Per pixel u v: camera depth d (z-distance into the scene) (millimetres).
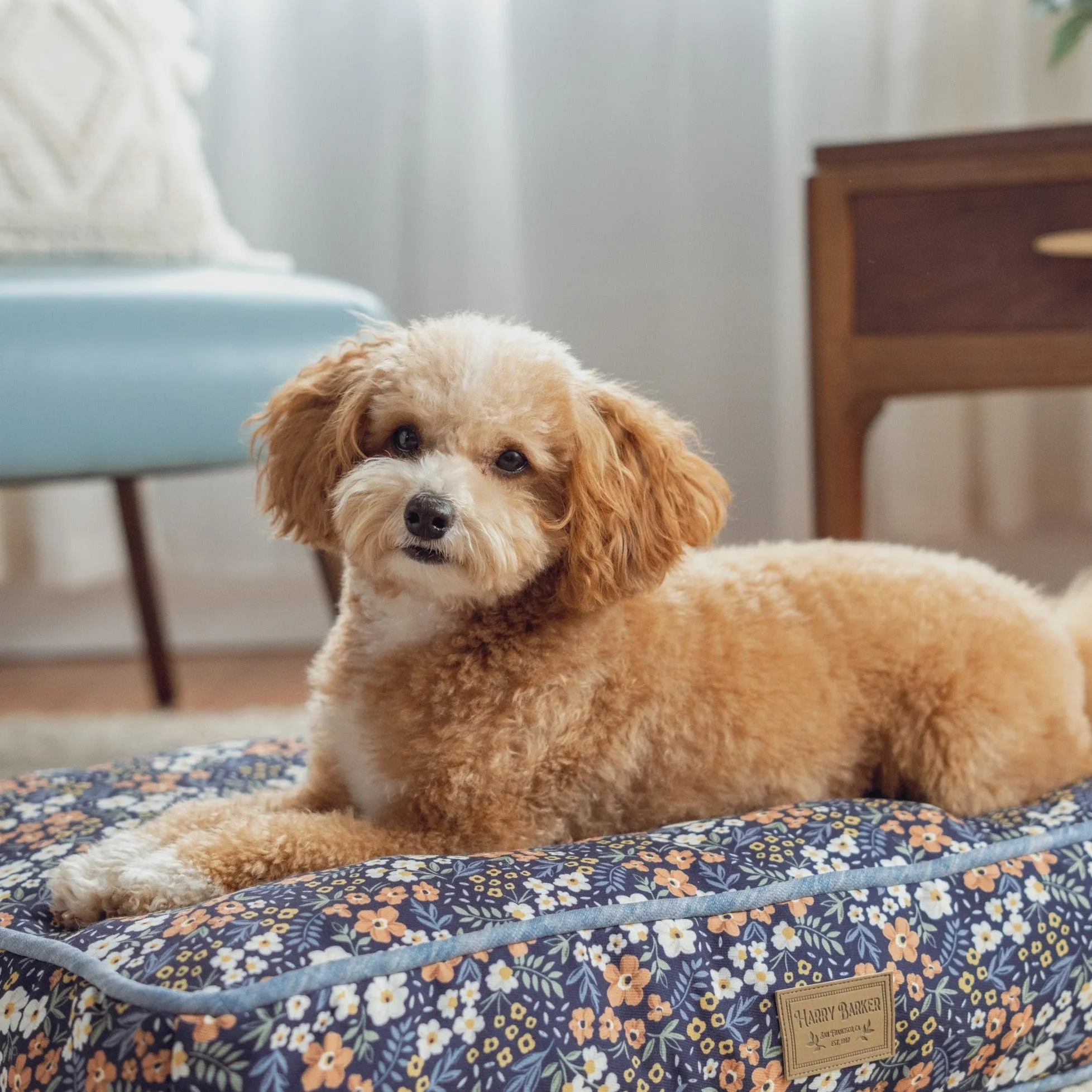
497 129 2629
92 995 919
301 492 1260
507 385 1153
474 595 1135
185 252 1896
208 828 1191
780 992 1022
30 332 1587
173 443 1684
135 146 1857
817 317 1758
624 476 1178
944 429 2600
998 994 1092
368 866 1026
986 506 2670
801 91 2553
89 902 1082
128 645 2945
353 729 1198
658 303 2662
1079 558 2729
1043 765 1279
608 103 2604
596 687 1179
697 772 1219
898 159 1716
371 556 1125
